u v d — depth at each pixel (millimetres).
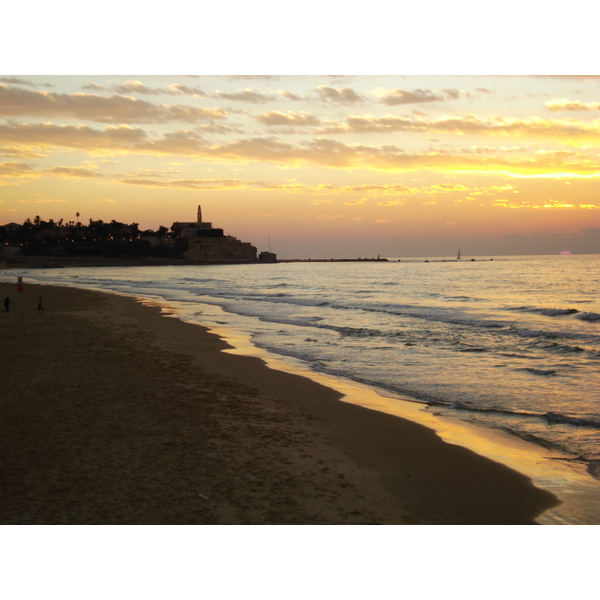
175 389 12438
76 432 9000
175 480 7086
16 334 21672
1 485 6742
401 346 19844
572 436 9844
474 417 11047
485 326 26172
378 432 9883
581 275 96812
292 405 11617
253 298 47219
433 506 6727
